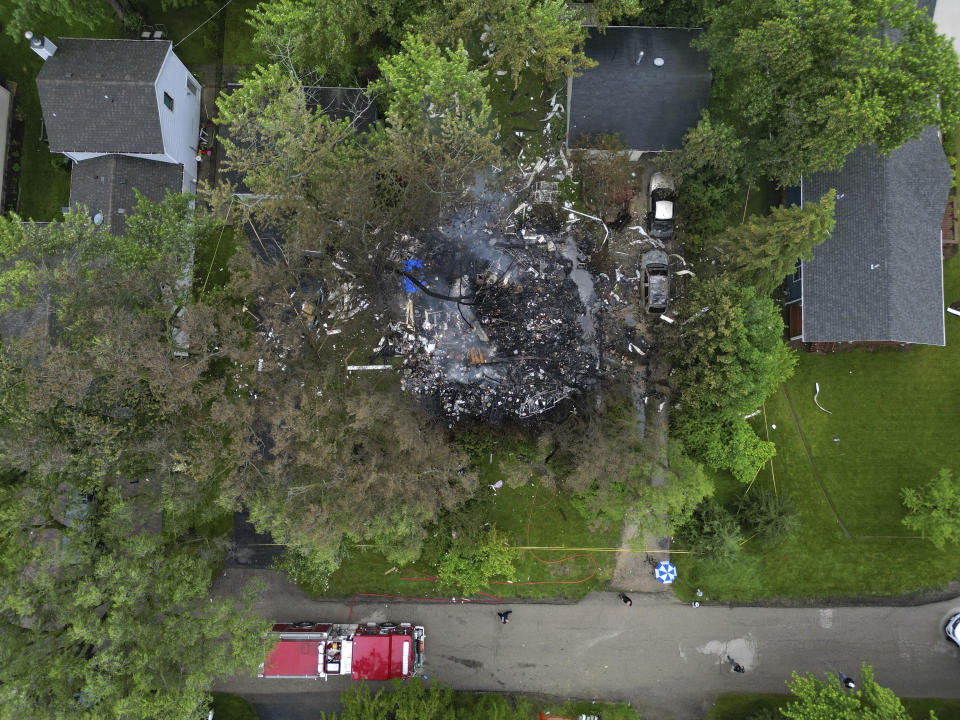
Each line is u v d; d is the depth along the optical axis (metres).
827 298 25.56
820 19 19.64
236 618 21.20
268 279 24.16
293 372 25.83
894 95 20.56
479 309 27.75
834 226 25.47
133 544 19.86
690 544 26.52
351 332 28.00
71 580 19.78
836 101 20.31
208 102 28.61
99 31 28.25
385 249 27.69
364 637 25.47
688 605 27.77
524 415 27.48
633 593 27.77
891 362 27.97
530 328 27.67
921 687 27.28
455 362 27.69
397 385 27.78
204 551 24.58
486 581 26.25
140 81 23.81
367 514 21.41
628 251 28.19
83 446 20.75
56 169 27.91
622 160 26.56
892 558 27.70
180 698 19.58
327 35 23.48
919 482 27.70
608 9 24.64
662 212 26.94
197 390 23.41
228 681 27.45
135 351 20.75
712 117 27.70
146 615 20.47
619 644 27.67
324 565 24.44
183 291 24.72
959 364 27.95
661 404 27.30
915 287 24.91
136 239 23.11
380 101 27.23
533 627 27.64
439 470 22.53
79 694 20.62
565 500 27.72
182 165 26.78
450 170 24.84
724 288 23.42
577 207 28.38
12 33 23.73
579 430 26.45
